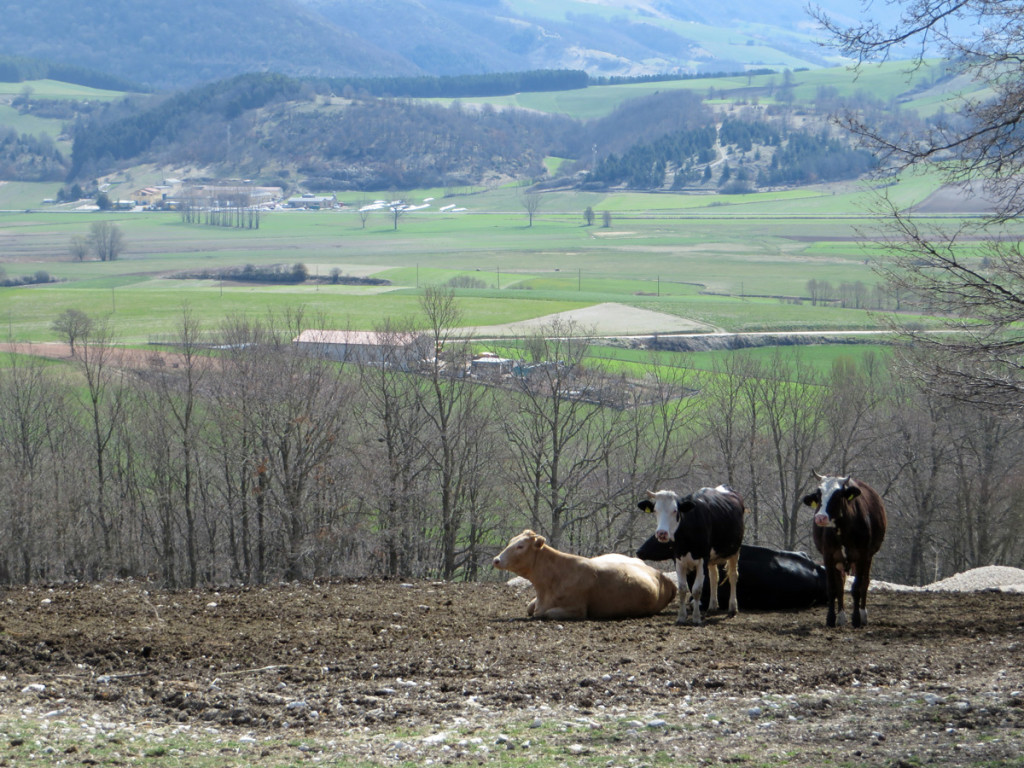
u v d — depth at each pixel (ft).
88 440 186.60
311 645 41.39
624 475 178.60
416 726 31.50
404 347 166.40
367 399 165.78
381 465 152.05
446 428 155.74
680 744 29.40
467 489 165.99
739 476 188.96
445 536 158.20
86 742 29.19
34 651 39.19
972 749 27.91
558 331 217.97
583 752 28.66
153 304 455.22
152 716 32.60
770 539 202.49
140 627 43.86
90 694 34.37
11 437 184.65
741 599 55.62
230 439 155.53
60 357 244.42
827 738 29.81
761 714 32.32
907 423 181.27
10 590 53.21
